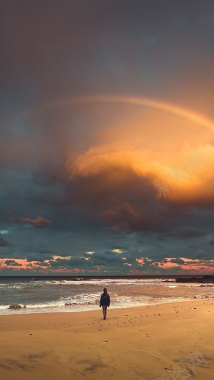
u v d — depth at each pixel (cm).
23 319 1515
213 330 938
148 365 581
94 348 723
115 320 1412
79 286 6341
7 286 6456
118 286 6225
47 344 765
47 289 5172
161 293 3869
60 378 504
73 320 1473
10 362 584
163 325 1084
